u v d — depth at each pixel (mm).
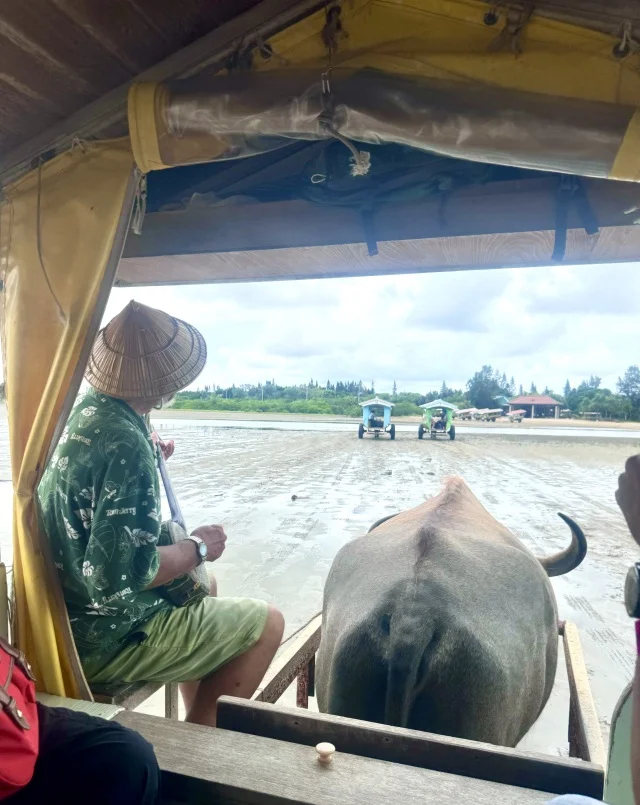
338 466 14594
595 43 1547
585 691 2197
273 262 2635
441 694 1640
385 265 2723
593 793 1404
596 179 2004
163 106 1798
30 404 2025
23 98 2027
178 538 2262
